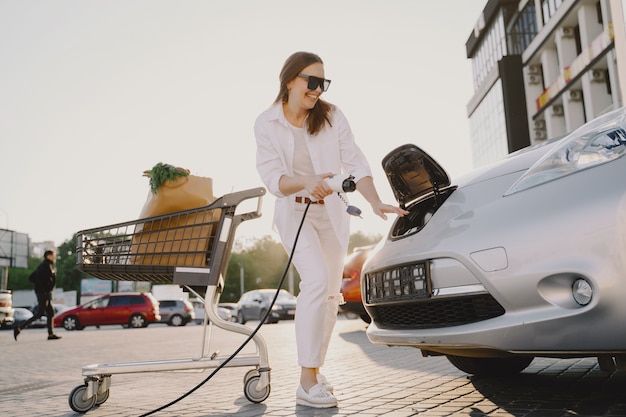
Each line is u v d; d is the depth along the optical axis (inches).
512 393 112.4
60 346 358.6
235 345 315.9
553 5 1143.0
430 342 99.4
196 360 116.9
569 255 80.9
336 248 117.6
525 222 87.4
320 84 110.5
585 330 79.4
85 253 126.7
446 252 96.3
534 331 84.0
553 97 1167.6
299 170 117.3
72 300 1891.0
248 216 120.2
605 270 77.3
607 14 955.3
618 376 123.3
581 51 1119.6
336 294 118.8
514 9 1333.7
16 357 280.7
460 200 103.7
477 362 135.8
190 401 124.3
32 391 154.6
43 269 448.5
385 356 205.8
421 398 113.5
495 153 1390.3
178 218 119.9
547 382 122.8
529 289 84.8
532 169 94.0
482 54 1514.5
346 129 119.8
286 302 825.5
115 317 878.4
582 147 88.4
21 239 1882.4
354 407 106.7
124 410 115.6
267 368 117.7
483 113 1473.9
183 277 116.4
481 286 91.4
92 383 116.2
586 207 81.3
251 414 104.7
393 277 108.9
